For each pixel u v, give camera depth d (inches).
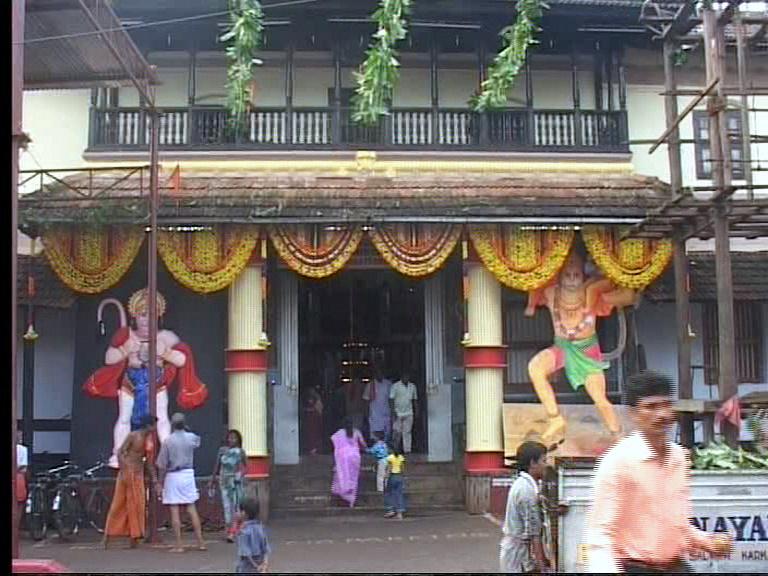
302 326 796.6
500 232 667.4
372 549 537.3
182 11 698.8
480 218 652.7
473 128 733.3
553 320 689.6
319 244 655.1
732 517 343.6
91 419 669.3
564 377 713.6
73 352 733.3
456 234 662.5
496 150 728.3
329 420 798.5
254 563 365.1
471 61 761.0
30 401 679.7
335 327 797.2
